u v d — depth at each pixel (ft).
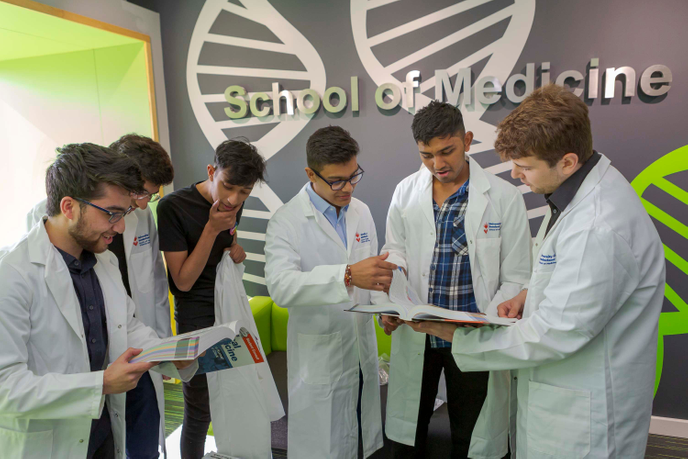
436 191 5.67
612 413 3.48
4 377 3.26
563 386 3.63
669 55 7.19
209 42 9.41
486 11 7.87
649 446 7.63
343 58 8.70
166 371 4.22
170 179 5.46
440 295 5.47
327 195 4.98
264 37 9.08
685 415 7.93
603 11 7.36
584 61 7.59
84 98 9.71
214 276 6.15
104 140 9.77
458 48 8.10
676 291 7.72
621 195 3.40
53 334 3.67
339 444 5.27
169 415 8.69
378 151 8.81
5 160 10.47
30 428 3.56
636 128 7.52
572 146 3.36
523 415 4.01
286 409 7.25
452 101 8.23
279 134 9.35
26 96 10.10
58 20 7.45
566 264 3.40
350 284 4.43
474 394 5.45
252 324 6.38
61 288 3.70
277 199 9.62
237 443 6.02
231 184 5.08
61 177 3.45
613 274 3.21
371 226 5.98
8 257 3.49
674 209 7.55
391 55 8.44
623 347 3.48
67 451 3.71
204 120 9.76
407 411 5.65
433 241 5.48
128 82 9.38
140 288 5.72
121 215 3.66
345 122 8.91
